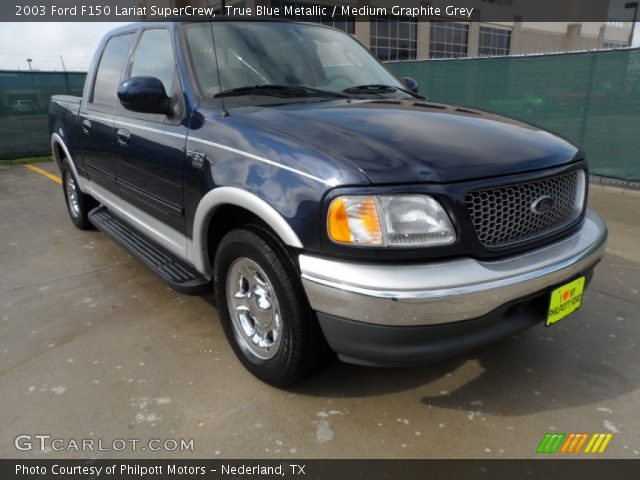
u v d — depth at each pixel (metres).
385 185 1.82
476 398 2.31
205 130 2.43
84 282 3.63
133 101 2.60
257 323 2.38
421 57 22.30
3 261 4.09
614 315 3.06
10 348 2.75
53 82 10.29
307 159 1.95
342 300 1.84
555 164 2.17
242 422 2.15
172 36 2.87
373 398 2.31
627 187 6.33
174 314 3.11
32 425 2.14
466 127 2.31
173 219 2.78
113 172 3.51
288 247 2.02
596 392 2.35
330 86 3.00
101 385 2.41
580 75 6.89
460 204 1.86
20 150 10.11
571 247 2.16
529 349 2.71
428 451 1.99
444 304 1.78
